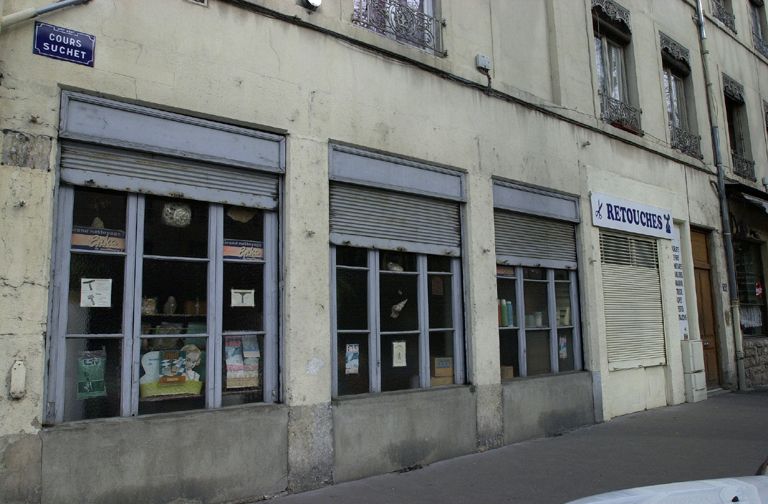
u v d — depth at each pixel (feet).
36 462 14.20
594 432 27.68
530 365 27.81
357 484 19.33
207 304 17.92
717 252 42.91
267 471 17.85
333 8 21.44
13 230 14.40
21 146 14.67
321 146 20.34
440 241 24.29
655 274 36.37
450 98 25.09
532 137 28.84
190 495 16.35
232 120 18.30
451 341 24.61
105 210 16.38
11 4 14.96
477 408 24.08
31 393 14.29
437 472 20.84
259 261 19.07
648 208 35.99
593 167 32.32
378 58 22.53
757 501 9.05
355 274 21.59
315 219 19.88
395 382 22.36
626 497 9.52
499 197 26.81
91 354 15.81
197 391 17.62
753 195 45.85
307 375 19.06
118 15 16.44
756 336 47.37
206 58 17.95
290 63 19.88
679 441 25.59
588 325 30.53
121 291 16.43
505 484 19.38
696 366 37.35
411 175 23.24
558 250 29.99
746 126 49.93
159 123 16.99
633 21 37.86
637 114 36.78
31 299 14.49
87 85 15.76
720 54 47.75
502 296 26.96
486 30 27.48
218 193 18.16
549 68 31.07
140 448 15.66
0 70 14.52
